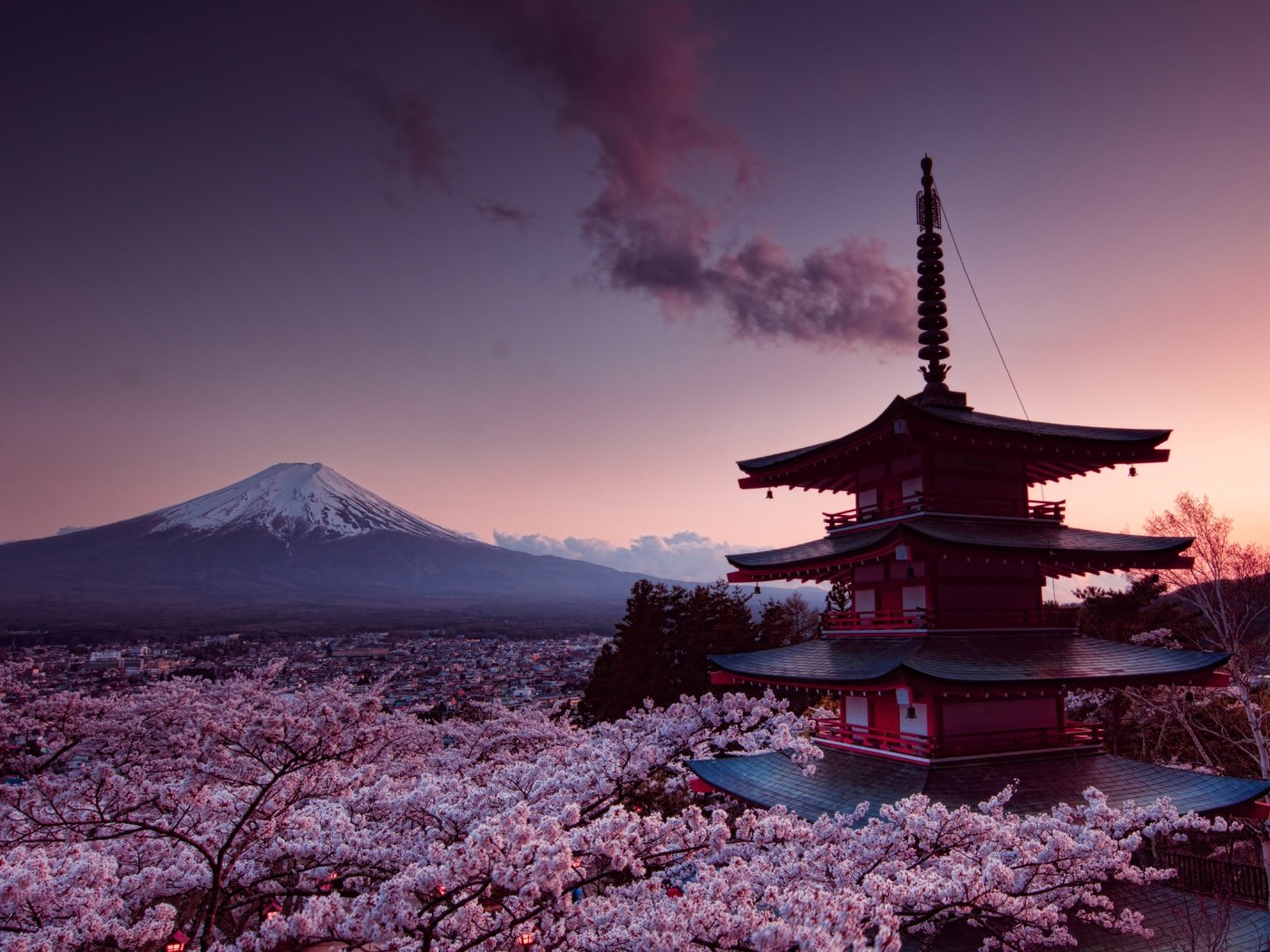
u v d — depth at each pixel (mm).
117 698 17750
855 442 21016
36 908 9016
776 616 57219
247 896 11578
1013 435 20641
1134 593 37375
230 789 14391
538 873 7742
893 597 21594
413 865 8938
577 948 8812
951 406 23062
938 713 18797
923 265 24781
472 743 27375
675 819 11188
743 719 20719
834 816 17125
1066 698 33406
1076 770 18797
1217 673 18672
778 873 11227
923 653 18844
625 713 46156
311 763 12695
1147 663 19484
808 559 21891
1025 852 11734
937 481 21078
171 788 13242
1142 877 13125
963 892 10297
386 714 22156
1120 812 13867
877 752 19766
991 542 19109
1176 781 18484
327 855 12180
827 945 6852
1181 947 14227
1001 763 18750
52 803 12977
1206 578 28328
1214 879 21094
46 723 15492
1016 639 20328
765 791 19812
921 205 25203
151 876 12008
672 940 7766
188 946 10484
